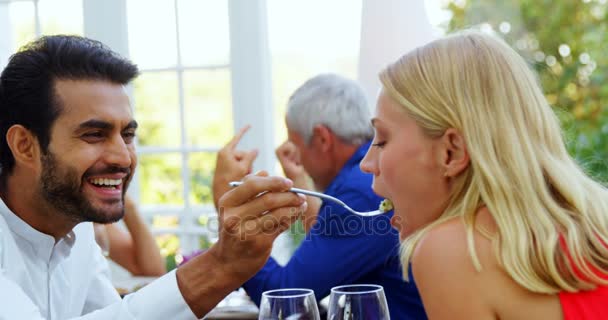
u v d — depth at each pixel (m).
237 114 3.38
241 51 3.35
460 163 1.12
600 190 1.17
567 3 4.62
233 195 1.21
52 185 1.38
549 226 1.06
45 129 1.35
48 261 1.55
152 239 2.81
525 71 1.17
